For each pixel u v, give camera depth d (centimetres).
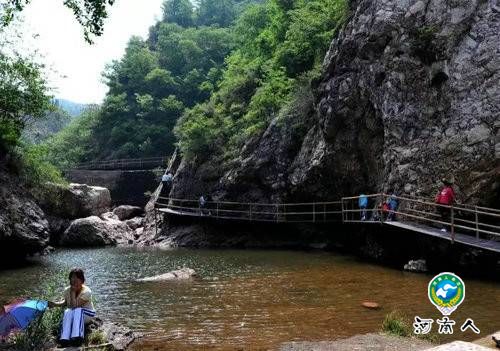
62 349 716
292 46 2797
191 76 5612
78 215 2925
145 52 6172
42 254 2222
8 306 759
